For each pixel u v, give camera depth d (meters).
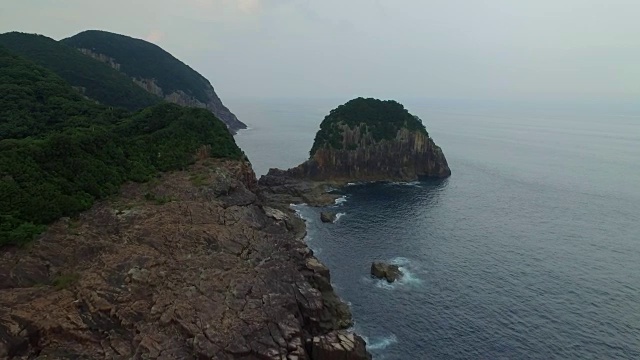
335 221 97.94
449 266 74.69
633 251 82.88
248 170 91.50
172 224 59.91
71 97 102.31
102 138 74.81
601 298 64.25
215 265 52.44
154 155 80.38
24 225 50.31
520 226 96.81
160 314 42.47
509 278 70.38
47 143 65.12
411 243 85.06
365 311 60.16
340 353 45.97
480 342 53.62
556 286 67.81
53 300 42.12
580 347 52.62
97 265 48.69
